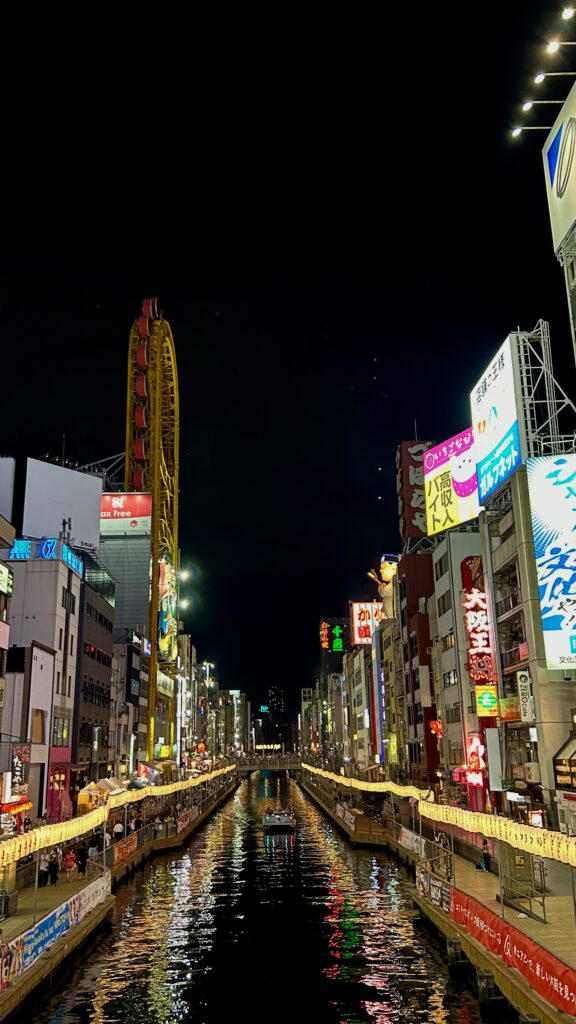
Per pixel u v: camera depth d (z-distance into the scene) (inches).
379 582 4623.5
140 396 4581.7
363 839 2327.8
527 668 1855.3
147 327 4613.7
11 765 1953.7
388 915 1360.7
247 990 954.1
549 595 1755.7
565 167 1649.9
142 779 2997.0
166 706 4793.3
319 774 4813.0
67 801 2469.2
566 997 700.7
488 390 2122.3
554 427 1936.5
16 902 1150.3
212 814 3710.6
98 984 986.1
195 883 1745.8
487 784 2164.1
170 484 4800.7
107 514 4407.0
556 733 1745.8
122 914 1408.7
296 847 2418.8
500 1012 861.2
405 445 3523.6
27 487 3088.1
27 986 877.8
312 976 1005.8
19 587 2444.6
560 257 1712.6
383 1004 895.1
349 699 5526.6
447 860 1280.8
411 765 3275.1
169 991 954.7
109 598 3260.3
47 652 2325.3
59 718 2466.8
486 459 2137.1
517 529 1902.1
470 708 2439.7
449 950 1014.4
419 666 3036.4
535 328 1993.1
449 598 2652.6
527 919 1003.3
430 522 3006.9
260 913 1401.3
